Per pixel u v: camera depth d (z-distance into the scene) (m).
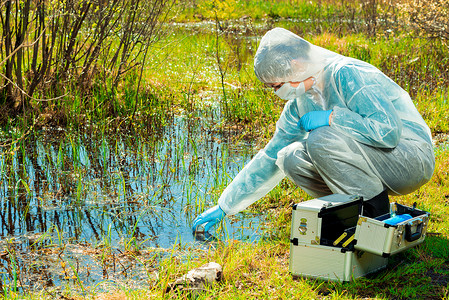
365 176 3.53
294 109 3.90
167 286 3.17
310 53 3.56
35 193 5.13
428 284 3.33
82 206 4.86
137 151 6.28
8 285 3.44
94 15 7.54
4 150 6.16
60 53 7.54
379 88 3.47
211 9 8.68
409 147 3.57
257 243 3.94
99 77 7.93
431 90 8.67
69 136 6.55
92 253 3.94
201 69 9.88
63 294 3.29
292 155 3.73
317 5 19.83
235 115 7.59
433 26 10.63
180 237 4.23
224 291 3.24
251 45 11.77
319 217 3.25
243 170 4.14
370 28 13.27
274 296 3.19
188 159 6.12
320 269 3.35
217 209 4.25
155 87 8.55
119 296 3.20
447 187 4.86
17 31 7.30
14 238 4.21
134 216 4.67
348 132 3.43
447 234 3.94
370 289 3.27
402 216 3.38
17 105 7.19
